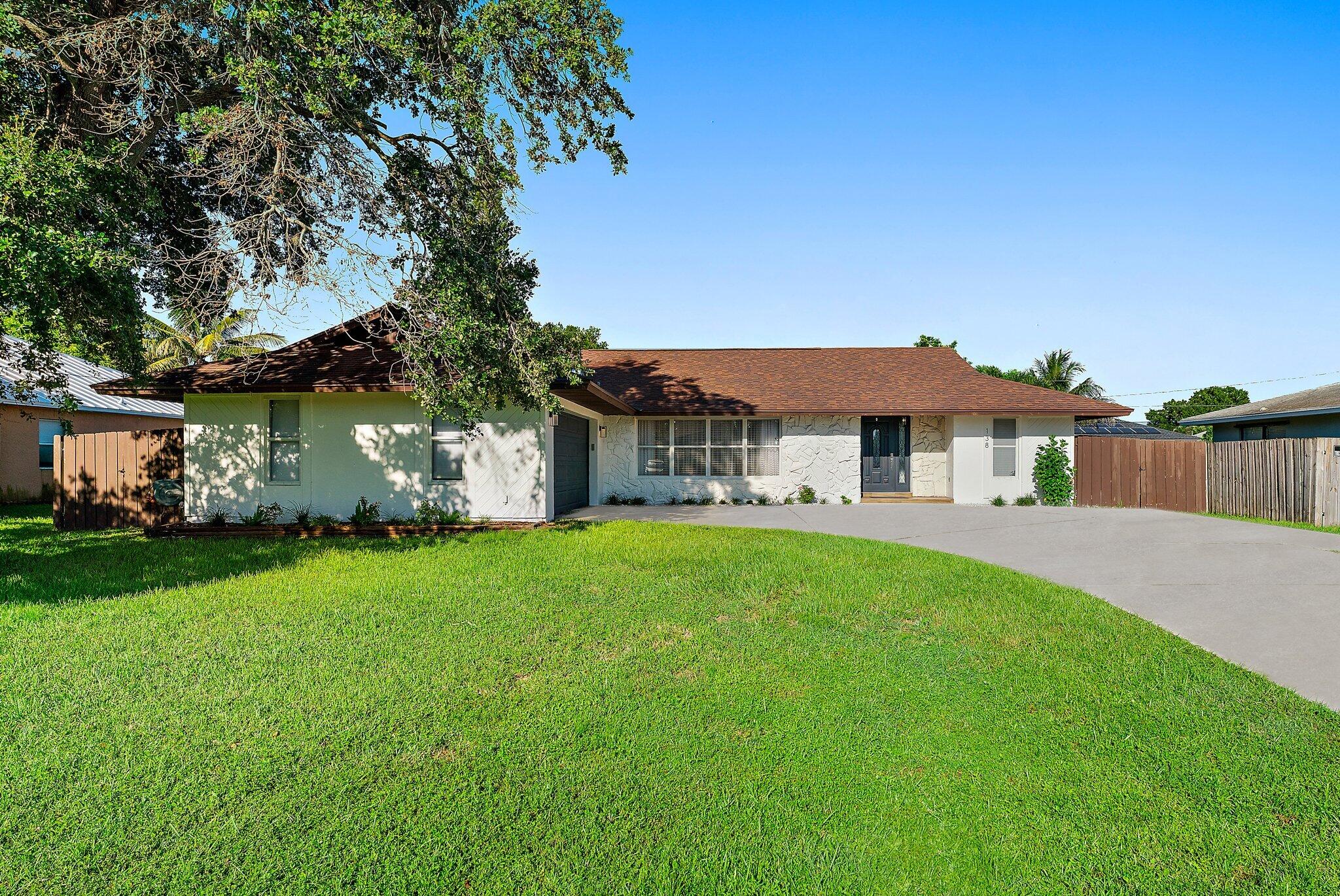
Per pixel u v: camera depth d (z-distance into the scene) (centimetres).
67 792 315
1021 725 396
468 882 264
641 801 318
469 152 988
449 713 402
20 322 683
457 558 882
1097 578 777
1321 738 377
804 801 320
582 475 1730
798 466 1778
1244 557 884
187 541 1083
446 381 974
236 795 315
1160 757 359
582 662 488
